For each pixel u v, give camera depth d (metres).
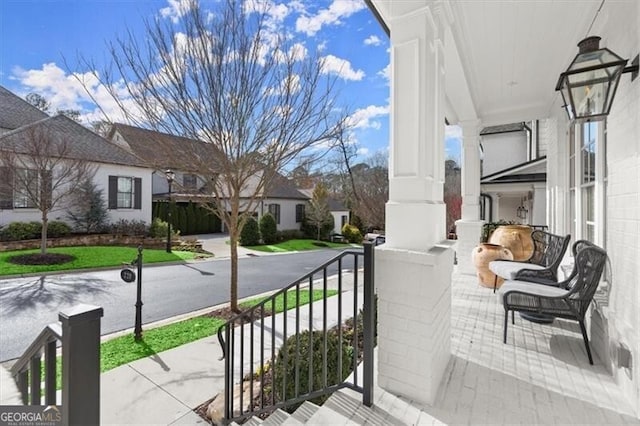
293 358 2.55
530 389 2.13
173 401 2.78
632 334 1.96
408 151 2.20
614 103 2.37
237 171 5.34
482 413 1.88
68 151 10.23
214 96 4.87
